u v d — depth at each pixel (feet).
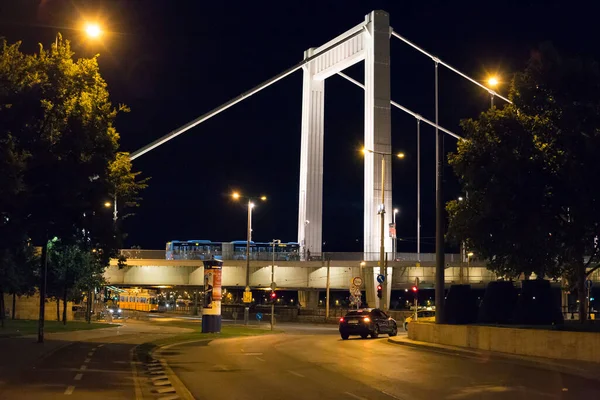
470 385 50.62
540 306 90.22
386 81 255.91
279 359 75.46
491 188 74.74
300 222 292.40
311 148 296.10
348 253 248.93
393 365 67.00
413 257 251.19
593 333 63.16
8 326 137.28
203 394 46.68
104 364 65.05
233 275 257.34
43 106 66.33
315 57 297.12
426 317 163.84
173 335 126.00
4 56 71.00
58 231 76.74
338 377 56.85
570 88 73.10
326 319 211.82
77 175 69.56
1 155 58.13
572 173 70.38
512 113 78.48
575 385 50.29
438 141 99.25
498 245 77.51
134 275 245.65
